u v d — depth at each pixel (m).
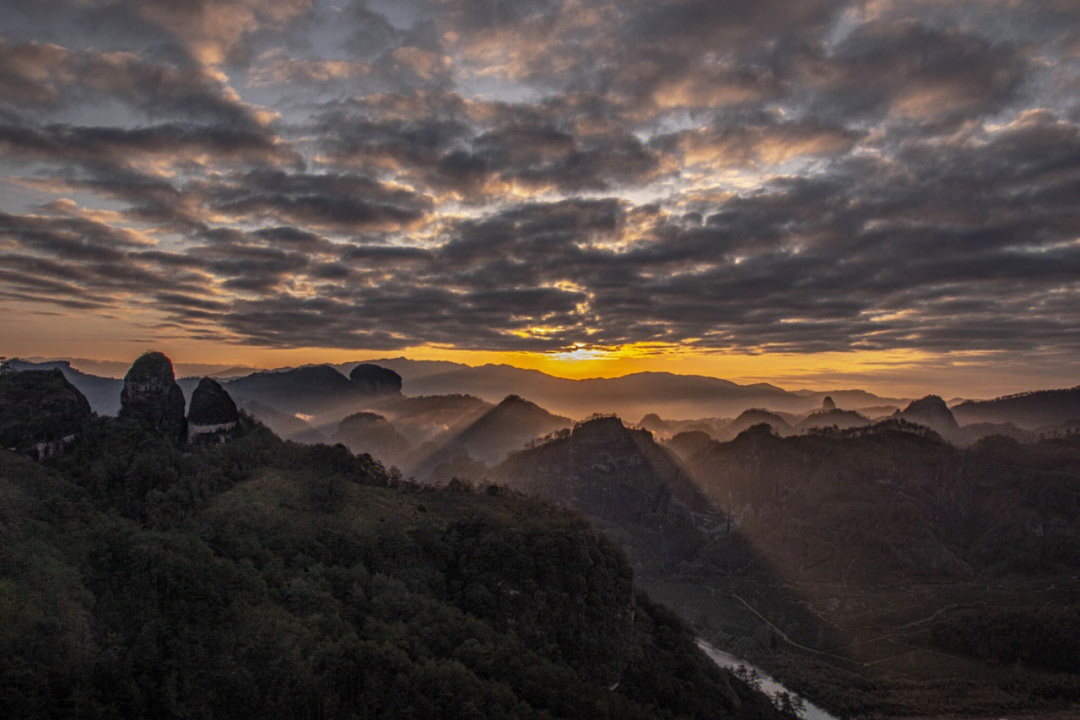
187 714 81.56
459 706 92.06
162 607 93.38
